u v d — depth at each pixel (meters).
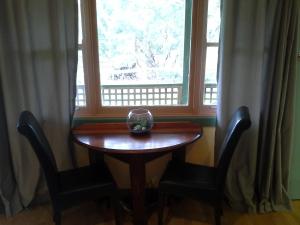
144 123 1.94
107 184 1.77
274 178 2.13
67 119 2.02
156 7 2.04
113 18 2.05
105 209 2.21
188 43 2.11
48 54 1.92
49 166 1.61
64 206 1.71
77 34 1.90
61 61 1.91
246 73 1.96
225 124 2.04
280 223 2.04
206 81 2.17
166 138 1.87
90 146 1.75
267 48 1.94
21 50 1.89
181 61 2.16
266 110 2.02
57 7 1.83
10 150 2.06
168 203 2.23
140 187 1.86
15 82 1.94
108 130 2.03
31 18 1.86
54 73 1.96
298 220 2.07
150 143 1.78
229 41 1.89
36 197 2.22
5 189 2.11
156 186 2.30
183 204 2.26
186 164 2.04
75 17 1.86
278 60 1.89
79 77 2.11
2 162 2.07
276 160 2.07
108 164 2.26
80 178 1.84
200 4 1.97
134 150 1.67
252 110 1.99
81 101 2.18
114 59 2.14
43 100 2.00
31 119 1.69
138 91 2.23
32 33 1.89
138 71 2.18
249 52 1.92
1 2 1.80
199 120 2.19
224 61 1.93
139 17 2.06
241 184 2.13
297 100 2.08
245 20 1.85
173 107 2.21
